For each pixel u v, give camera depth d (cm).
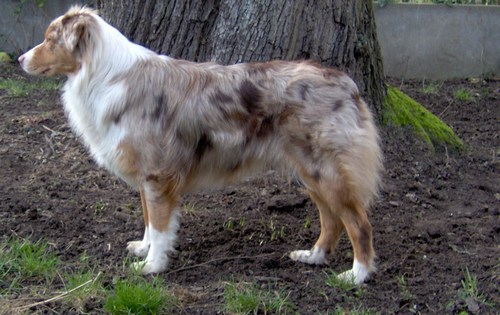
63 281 261
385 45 532
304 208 311
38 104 402
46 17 526
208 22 328
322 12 328
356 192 262
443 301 257
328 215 276
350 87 264
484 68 535
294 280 267
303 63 269
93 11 283
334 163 260
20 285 259
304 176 264
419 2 538
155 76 264
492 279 267
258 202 314
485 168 357
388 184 328
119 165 267
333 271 270
